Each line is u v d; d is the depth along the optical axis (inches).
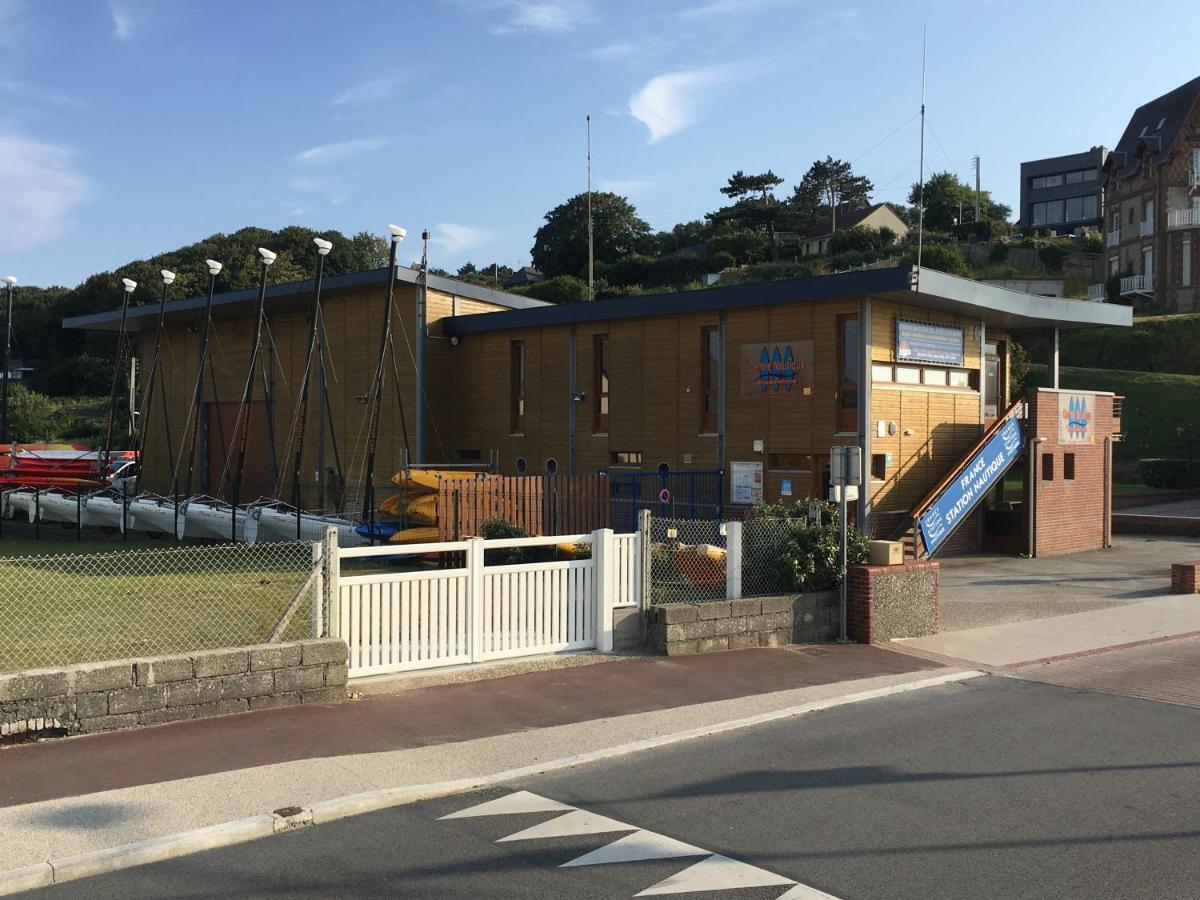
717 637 483.5
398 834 251.9
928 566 553.3
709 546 535.2
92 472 1302.9
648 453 999.0
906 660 484.4
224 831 244.7
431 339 1128.2
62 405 2913.4
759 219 3865.7
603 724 353.7
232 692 349.1
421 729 339.9
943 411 938.7
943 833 253.8
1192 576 717.9
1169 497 1483.8
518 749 322.3
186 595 616.4
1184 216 2487.7
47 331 3410.4
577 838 249.3
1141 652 524.1
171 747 311.1
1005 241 3125.0
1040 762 319.6
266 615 539.5
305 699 363.6
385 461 1152.2
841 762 318.0
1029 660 495.5
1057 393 1003.9
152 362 1475.1
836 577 528.4
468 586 424.8
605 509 797.2
